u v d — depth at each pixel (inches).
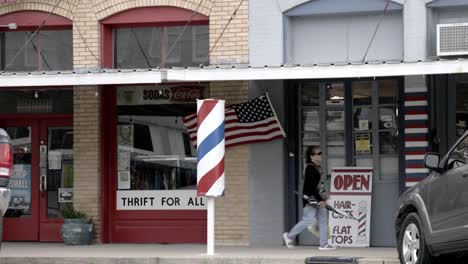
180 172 927.7
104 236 927.7
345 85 887.1
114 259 772.0
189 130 916.6
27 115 962.7
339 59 875.4
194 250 842.8
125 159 938.1
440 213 593.3
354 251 813.9
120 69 877.2
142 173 935.7
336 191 878.4
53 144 967.0
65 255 799.1
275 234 879.7
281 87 884.0
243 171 887.7
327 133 892.6
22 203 970.1
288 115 889.5
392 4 850.1
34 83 802.8
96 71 808.3
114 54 930.1
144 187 934.4
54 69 940.0
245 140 885.2
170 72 782.5
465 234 554.6
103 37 924.0
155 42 922.1
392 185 871.1
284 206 882.1
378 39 864.9
